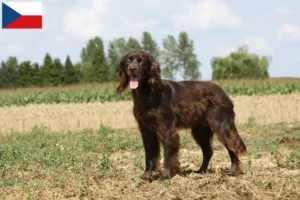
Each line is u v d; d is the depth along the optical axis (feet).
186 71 310.24
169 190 24.35
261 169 31.07
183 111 28.32
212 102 29.63
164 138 27.58
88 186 26.11
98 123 64.03
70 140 50.19
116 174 29.89
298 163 31.76
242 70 209.36
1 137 53.67
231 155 29.96
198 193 23.50
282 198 22.44
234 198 22.65
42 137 54.29
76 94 98.99
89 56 341.82
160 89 27.53
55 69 228.02
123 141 46.26
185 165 35.09
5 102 97.96
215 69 215.51
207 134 31.35
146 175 28.25
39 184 27.37
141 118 27.76
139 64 26.84
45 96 99.66
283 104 73.36
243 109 69.51
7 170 33.27
